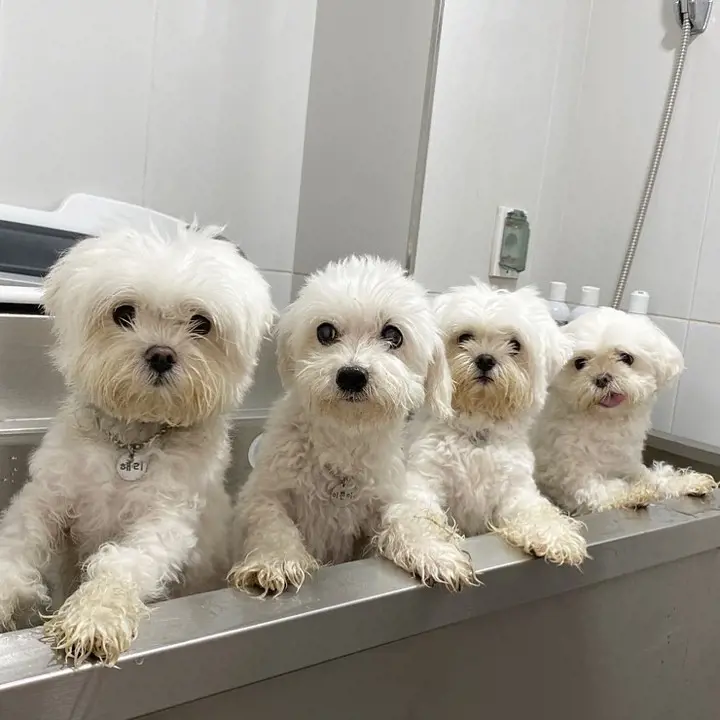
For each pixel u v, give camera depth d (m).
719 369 1.46
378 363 0.92
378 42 1.55
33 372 1.08
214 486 0.89
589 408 1.33
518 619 0.84
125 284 0.78
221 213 1.64
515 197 1.63
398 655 0.73
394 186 1.51
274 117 1.68
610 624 0.95
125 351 0.77
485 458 1.13
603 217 1.66
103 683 0.53
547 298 1.74
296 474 0.96
